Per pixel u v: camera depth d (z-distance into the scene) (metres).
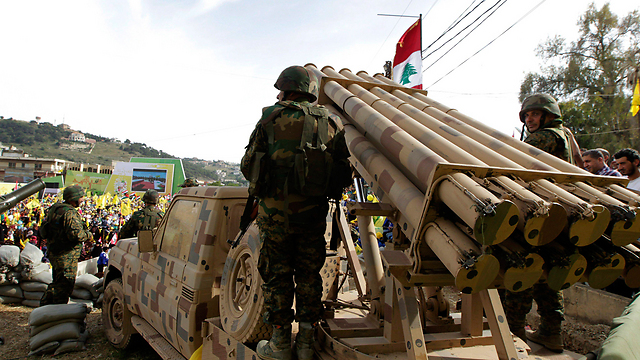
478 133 2.38
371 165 2.41
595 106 22.88
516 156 2.10
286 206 2.26
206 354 2.98
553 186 1.71
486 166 1.73
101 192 46.84
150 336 3.96
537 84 25.98
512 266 1.51
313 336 2.38
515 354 2.13
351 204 2.45
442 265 1.91
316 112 2.39
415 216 1.87
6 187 32.44
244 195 3.63
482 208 1.39
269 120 2.32
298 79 2.49
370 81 3.46
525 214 1.44
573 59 24.11
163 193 41.72
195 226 3.54
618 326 1.42
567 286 1.64
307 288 2.37
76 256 6.11
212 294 3.27
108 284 5.09
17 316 6.48
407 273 1.92
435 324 2.80
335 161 2.43
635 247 1.77
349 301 3.57
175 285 3.54
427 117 2.53
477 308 2.53
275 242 2.33
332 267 3.46
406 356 2.26
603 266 1.64
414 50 10.03
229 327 2.73
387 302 2.41
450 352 2.36
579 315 4.61
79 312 5.20
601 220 1.50
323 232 2.47
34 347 4.90
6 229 12.38
